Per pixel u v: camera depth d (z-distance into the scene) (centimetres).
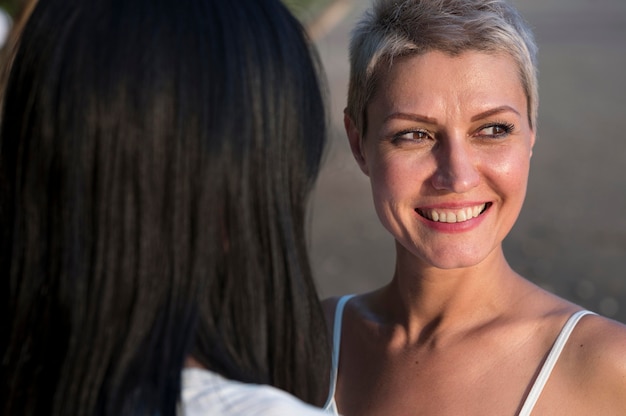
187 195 106
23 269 109
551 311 174
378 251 773
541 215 852
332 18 1512
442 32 167
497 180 170
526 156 175
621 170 1018
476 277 180
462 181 167
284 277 116
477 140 171
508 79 170
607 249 756
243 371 113
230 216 111
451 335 183
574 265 718
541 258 734
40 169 107
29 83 109
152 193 105
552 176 994
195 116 106
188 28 108
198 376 109
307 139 120
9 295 112
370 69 178
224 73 108
